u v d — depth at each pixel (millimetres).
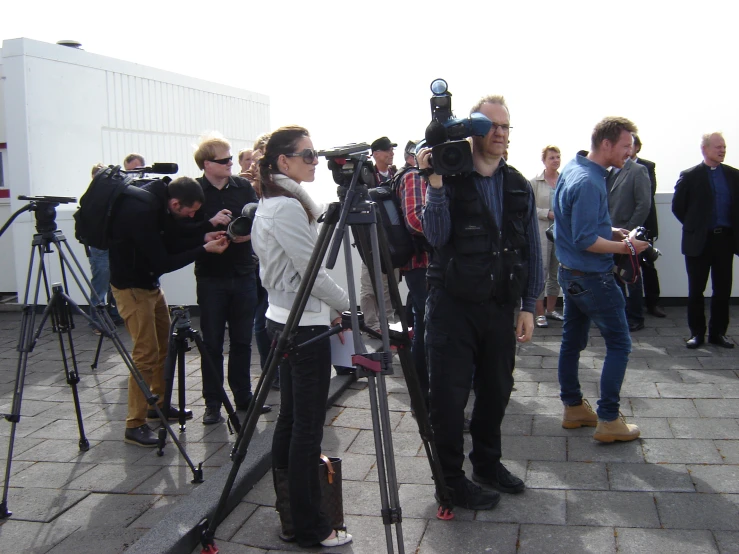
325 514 3350
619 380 4312
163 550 3178
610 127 4164
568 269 4324
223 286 5008
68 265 4047
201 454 4445
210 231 4949
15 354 7074
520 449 4352
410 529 3453
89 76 9320
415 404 3266
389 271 3104
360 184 2891
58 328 4363
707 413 4797
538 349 6625
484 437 3787
